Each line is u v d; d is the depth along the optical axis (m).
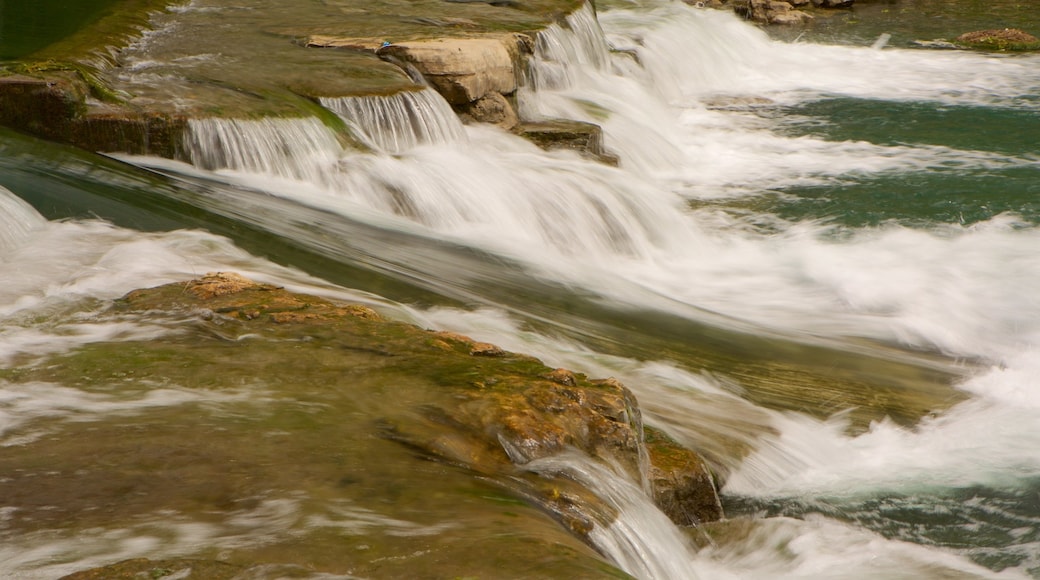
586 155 30.50
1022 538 14.54
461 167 25.92
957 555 14.10
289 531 9.67
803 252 26.81
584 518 11.00
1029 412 18.55
